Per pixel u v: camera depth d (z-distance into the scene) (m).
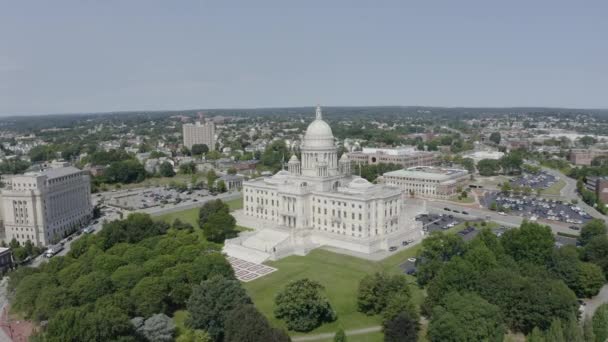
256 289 179.62
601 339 132.38
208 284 149.75
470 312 132.75
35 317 150.00
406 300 147.38
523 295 145.12
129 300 151.62
